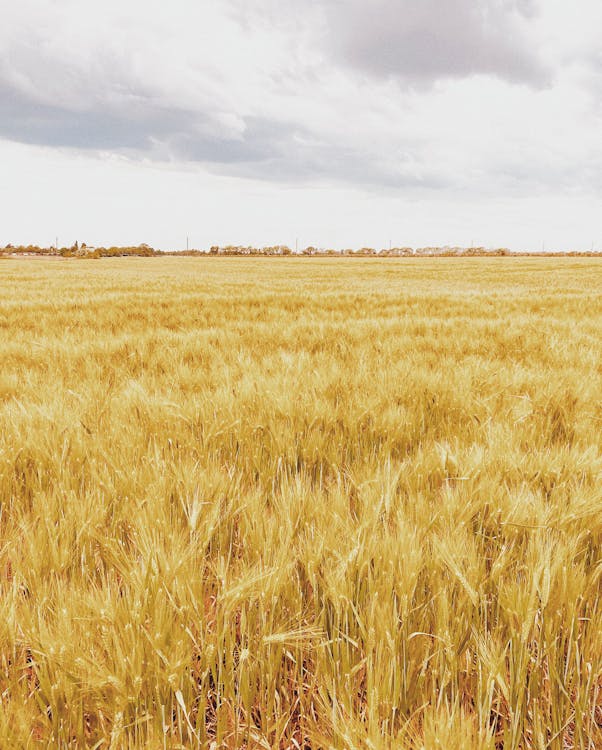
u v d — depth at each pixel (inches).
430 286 722.8
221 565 41.0
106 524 54.3
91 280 808.3
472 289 629.0
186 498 53.9
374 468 66.8
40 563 43.7
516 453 66.8
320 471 66.4
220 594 38.6
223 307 339.6
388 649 35.5
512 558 45.9
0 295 450.6
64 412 81.0
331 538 44.3
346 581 40.1
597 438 79.7
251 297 404.5
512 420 87.2
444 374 118.6
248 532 49.4
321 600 43.4
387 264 2108.8
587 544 48.5
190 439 76.0
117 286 617.6
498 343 181.8
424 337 191.5
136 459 64.9
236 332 205.9
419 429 88.7
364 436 84.4
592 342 173.6
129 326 243.0
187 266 1919.3
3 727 29.7
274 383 99.4
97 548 50.5
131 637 34.2
